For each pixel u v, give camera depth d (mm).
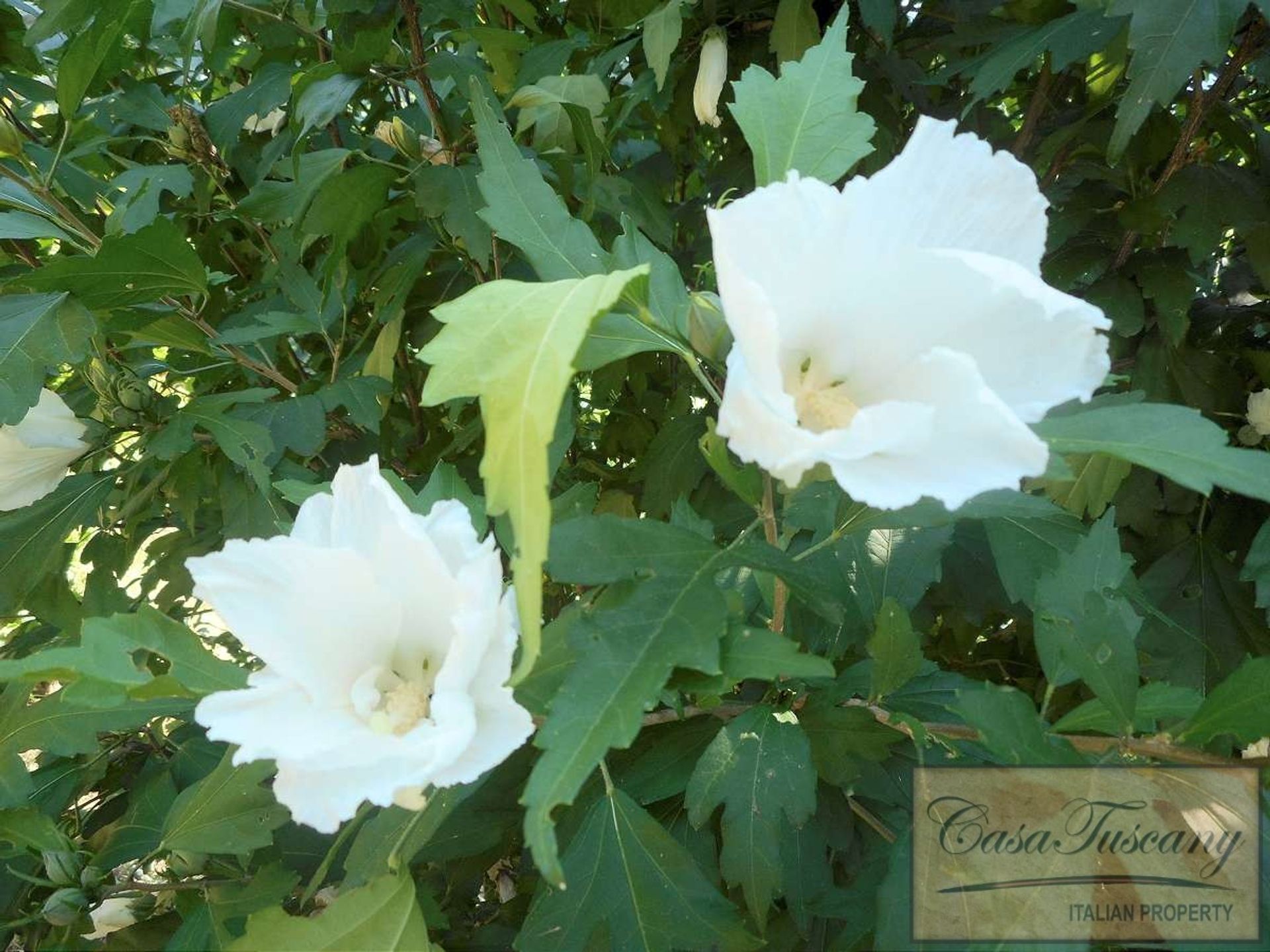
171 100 724
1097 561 341
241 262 770
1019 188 248
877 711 374
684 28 604
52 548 510
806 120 300
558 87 573
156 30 609
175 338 584
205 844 368
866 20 525
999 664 692
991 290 237
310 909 415
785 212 237
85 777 497
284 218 551
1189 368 583
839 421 251
